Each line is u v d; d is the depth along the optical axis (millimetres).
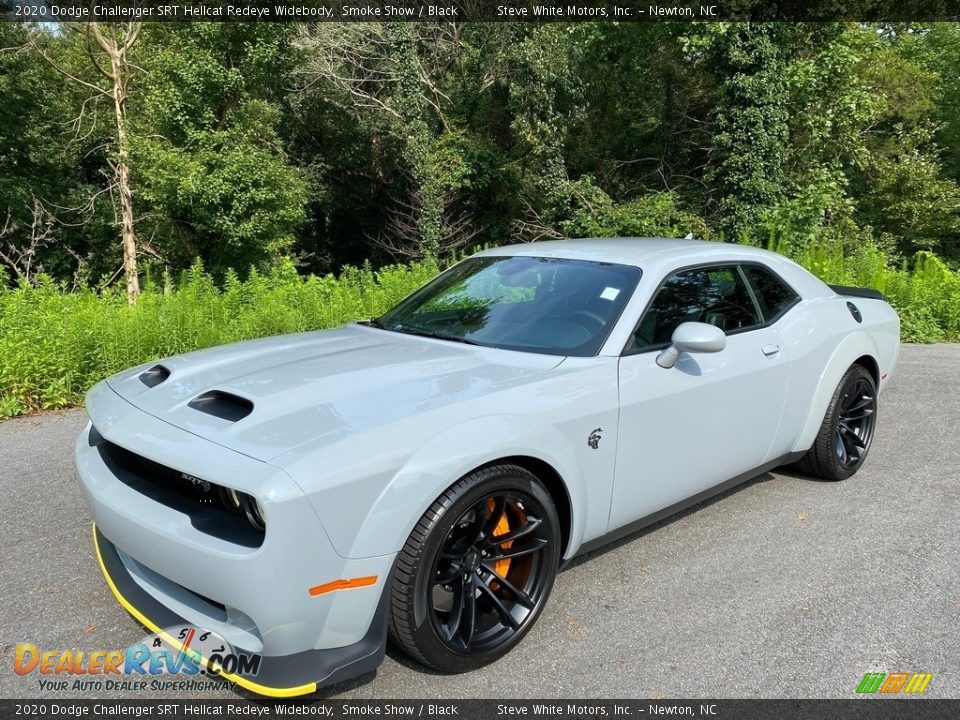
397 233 27078
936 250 25703
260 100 22500
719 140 17469
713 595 3145
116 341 6484
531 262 3797
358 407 2500
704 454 3424
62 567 3330
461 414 2516
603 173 23250
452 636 2500
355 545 2195
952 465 4824
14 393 5965
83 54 21406
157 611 2484
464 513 2434
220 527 2227
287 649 2201
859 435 4605
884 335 4738
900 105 23906
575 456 2797
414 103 22562
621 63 21828
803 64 17938
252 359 3123
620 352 3062
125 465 2648
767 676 2586
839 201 17938
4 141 20781
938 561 3461
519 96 21281
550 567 2771
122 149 19062
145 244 20688
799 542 3664
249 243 20141
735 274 3838
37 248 21328
